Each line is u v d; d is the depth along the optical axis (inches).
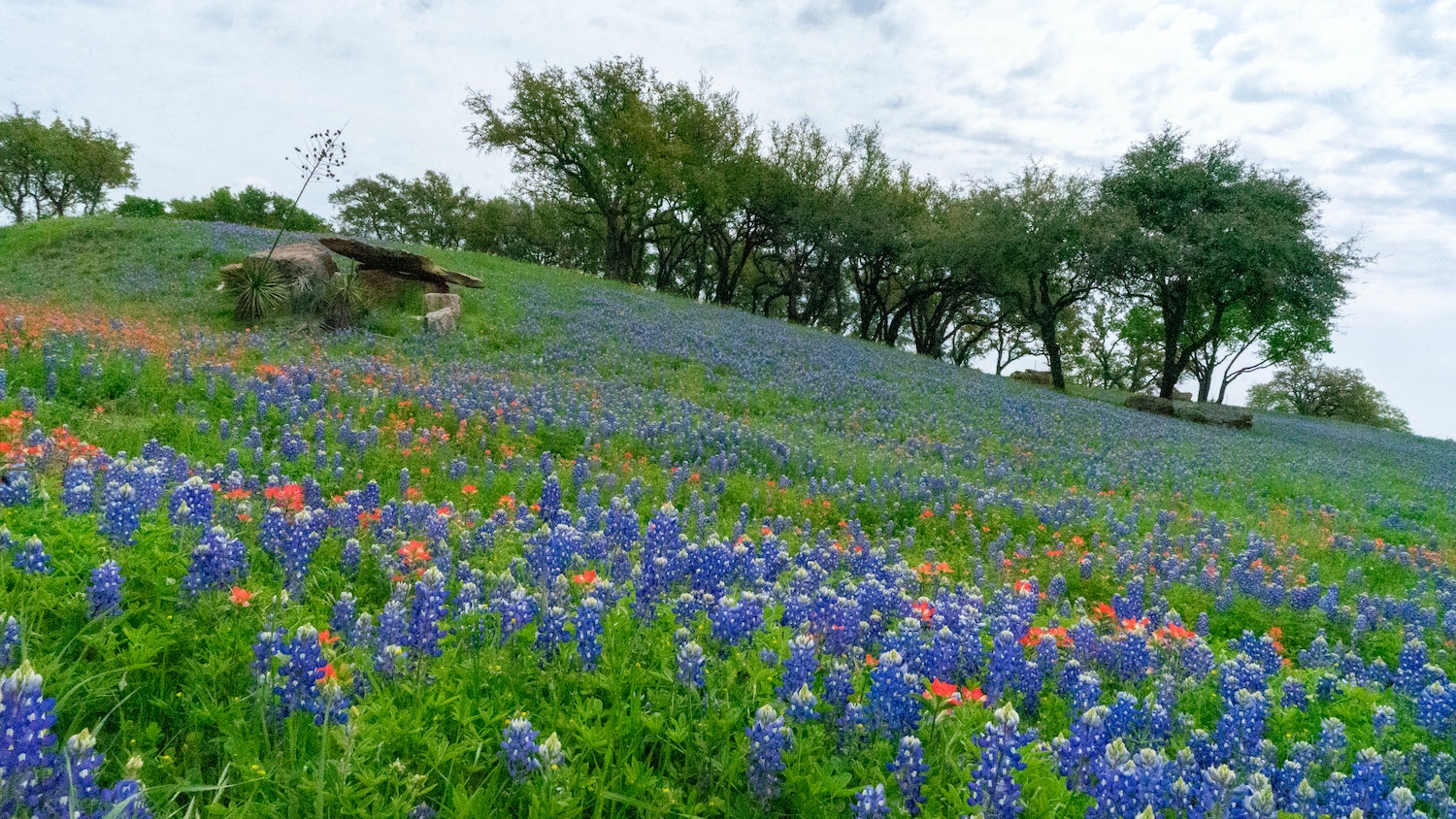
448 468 454.3
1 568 163.2
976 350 3201.3
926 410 941.2
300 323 850.1
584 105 2009.1
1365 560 549.0
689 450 582.6
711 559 230.2
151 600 175.3
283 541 223.1
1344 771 188.5
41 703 102.4
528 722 134.4
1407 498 824.3
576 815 126.6
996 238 1718.8
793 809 140.3
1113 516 583.5
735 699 166.2
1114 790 135.2
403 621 170.1
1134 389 3147.1
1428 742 216.2
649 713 156.3
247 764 126.6
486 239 3499.0
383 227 3553.2
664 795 132.5
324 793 120.9
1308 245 1545.3
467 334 935.7
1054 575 399.2
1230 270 1549.0
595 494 403.9
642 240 2413.9
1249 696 184.7
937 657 193.0
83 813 102.0
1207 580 425.4
